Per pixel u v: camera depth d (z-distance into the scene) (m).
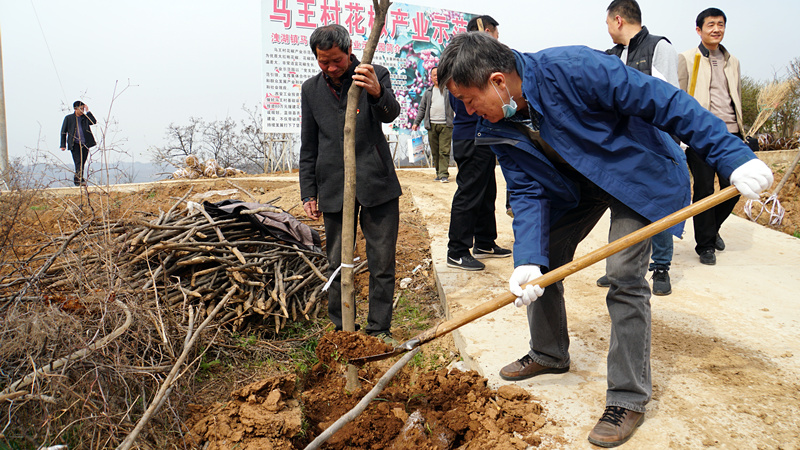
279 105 11.57
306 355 3.61
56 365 2.47
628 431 2.34
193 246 3.76
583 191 2.57
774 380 2.83
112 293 2.90
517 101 2.27
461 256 4.72
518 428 2.51
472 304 3.95
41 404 2.36
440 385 3.05
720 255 5.09
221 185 9.38
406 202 7.50
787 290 4.14
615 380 2.38
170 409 2.64
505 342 3.38
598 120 2.22
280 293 3.81
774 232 5.80
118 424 2.42
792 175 8.03
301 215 6.64
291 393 2.96
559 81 2.17
